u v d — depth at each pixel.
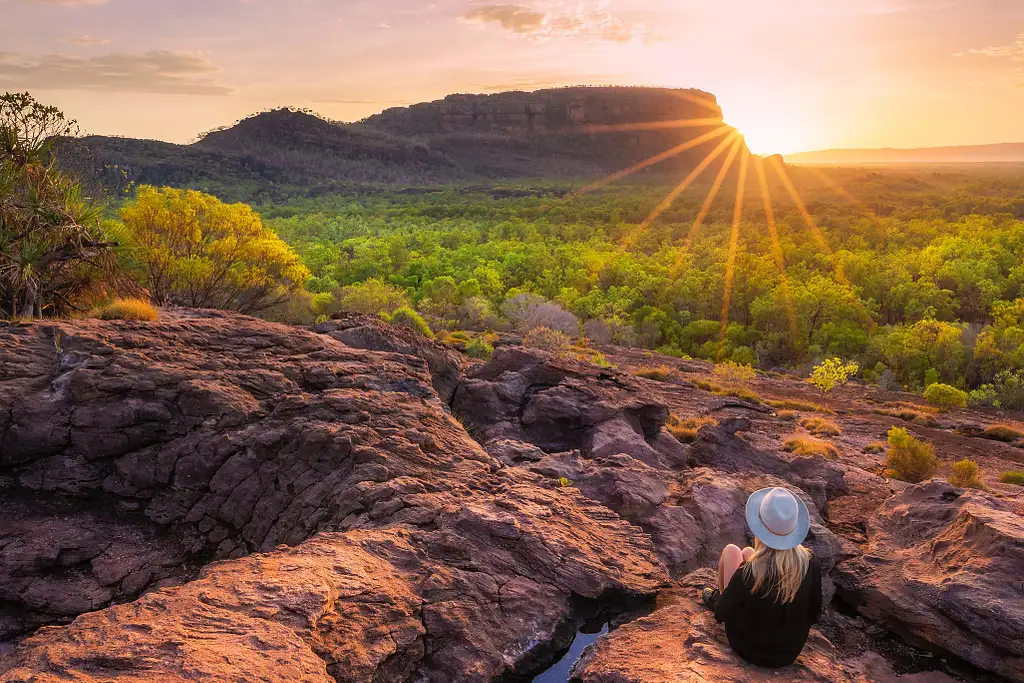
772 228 131.12
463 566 5.36
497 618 5.02
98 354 7.87
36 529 6.52
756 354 52.91
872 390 34.22
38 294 11.34
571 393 11.67
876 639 5.75
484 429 11.39
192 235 24.23
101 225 13.13
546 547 5.71
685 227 157.75
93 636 3.46
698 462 10.90
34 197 11.71
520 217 191.00
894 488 9.78
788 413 20.69
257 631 3.62
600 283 83.25
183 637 3.47
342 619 4.13
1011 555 5.46
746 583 4.04
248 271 25.23
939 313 68.62
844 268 85.19
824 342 55.78
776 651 4.09
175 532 6.75
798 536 3.94
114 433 7.18
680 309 69.31
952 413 29.56
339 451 6.99
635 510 7.41
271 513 6.64
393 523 5.87
